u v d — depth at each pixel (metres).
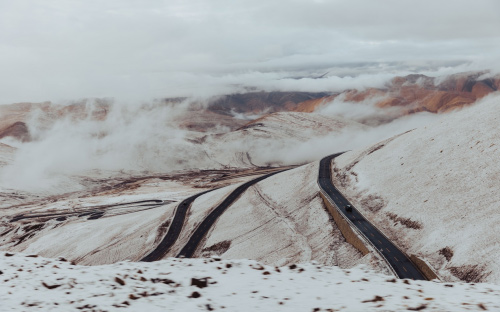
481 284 16.39
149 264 20.27
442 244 56.62
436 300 13.36
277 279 17.64
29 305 13.56
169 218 113.38
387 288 15.91
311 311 12.83
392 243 63.34
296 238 79.69
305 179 115.12
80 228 127.88
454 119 100.38
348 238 71.38
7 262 19.89
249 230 91.75
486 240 51.28
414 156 92.94
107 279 16.64
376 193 86.62
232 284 16.69
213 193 135.12
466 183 70.00
